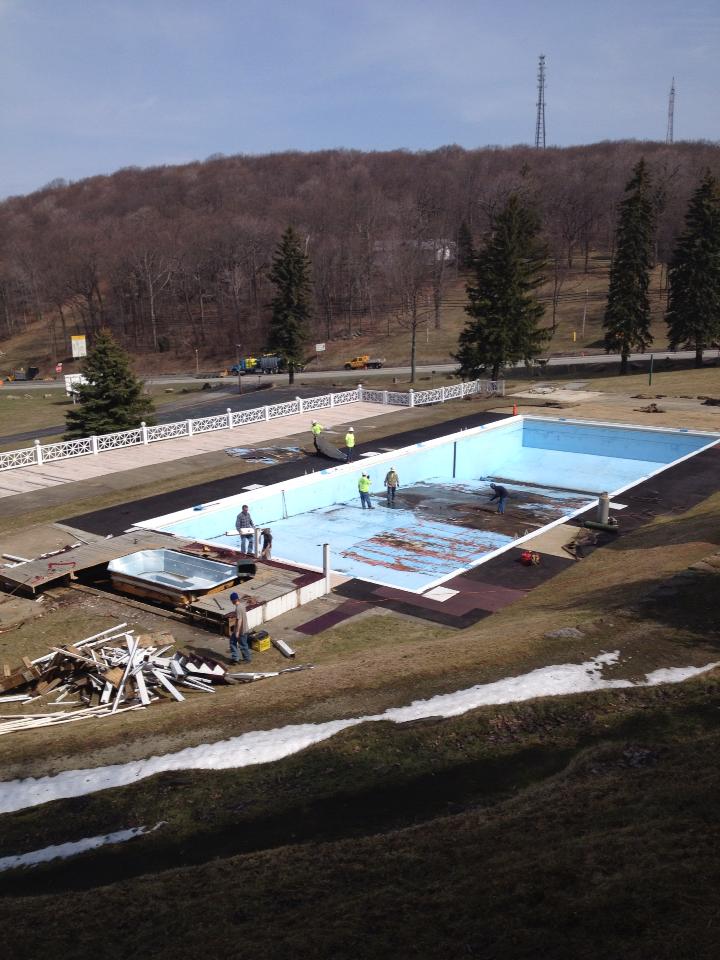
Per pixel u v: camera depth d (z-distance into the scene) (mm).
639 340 74875
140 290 143250
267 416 48906
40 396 92438
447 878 8070
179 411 66250
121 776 11500
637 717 11875
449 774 10852
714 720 11445
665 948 6496
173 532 28172
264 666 17047
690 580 18031
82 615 20094
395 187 179000
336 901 7887
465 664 14297
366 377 87625
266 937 7398
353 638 18781
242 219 144250
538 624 16750
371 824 9734
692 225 71125
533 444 48719
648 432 44438
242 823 9977
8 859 9609
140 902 8250
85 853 9594
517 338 63969
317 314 130000
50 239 158500
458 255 142500
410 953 6926
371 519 32375
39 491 32156
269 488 31891
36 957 7492
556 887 7598
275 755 11703
